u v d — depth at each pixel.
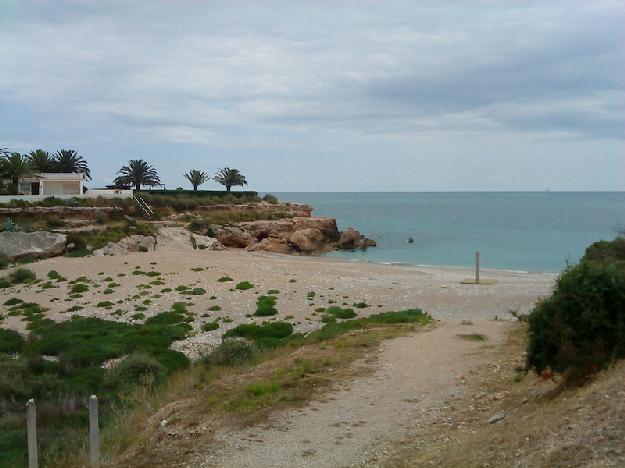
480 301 28.67
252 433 10.14
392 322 21.45
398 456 8.81
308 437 9.86
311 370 14.00
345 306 27.81
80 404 15.45
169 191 94.62
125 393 16.19
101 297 30.50
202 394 12.79
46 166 92.31
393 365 14.32
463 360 14.55
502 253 63.59
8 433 12.91
